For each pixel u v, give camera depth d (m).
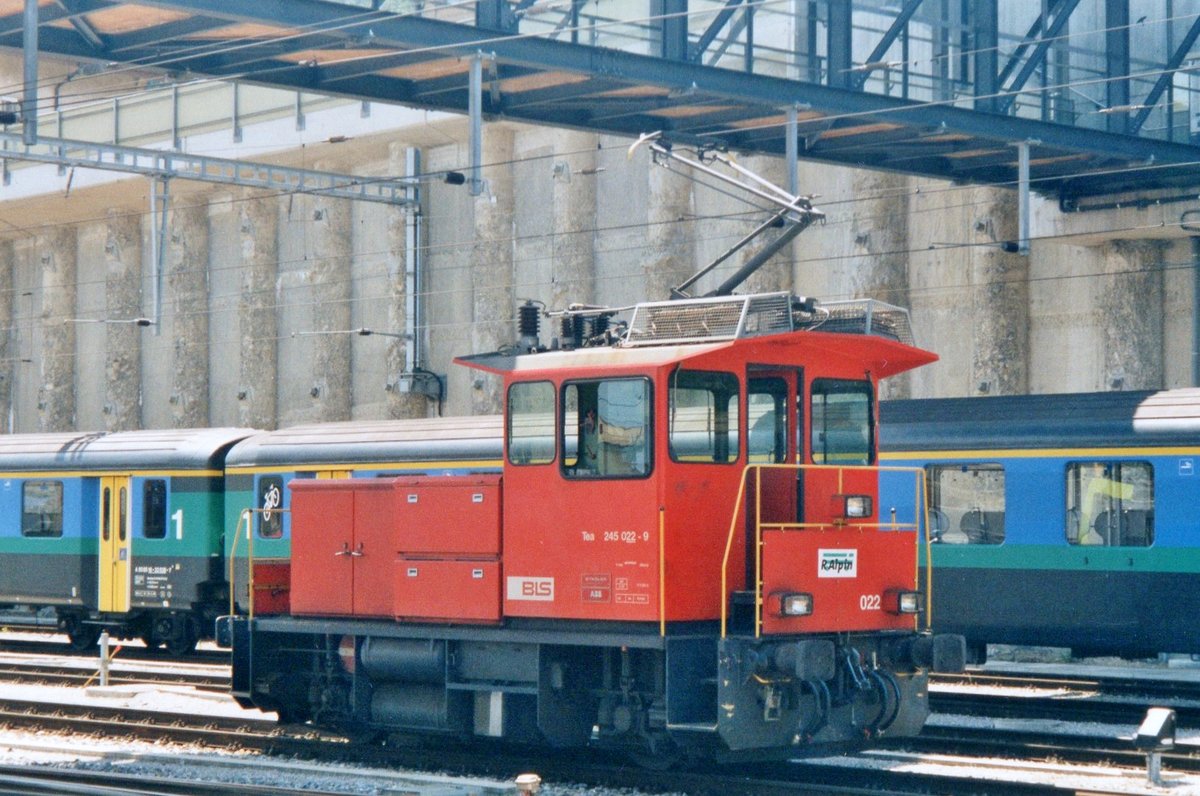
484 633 29.59
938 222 64.19
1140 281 59.00
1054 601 42.75
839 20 50.22
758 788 27.62
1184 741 34.78
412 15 43.06
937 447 44.78
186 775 31.86
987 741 33.59
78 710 41.22
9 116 51.00
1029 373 62.56
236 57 46.31
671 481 27.22
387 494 32.16
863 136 54.00
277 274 91.56
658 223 68.44
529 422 29.23
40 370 106.12
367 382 86.69
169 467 57.50
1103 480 42.22
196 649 61.84
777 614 26.58
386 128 80.25
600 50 45.44
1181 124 59.03
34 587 60.62
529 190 79.69
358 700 32.59
